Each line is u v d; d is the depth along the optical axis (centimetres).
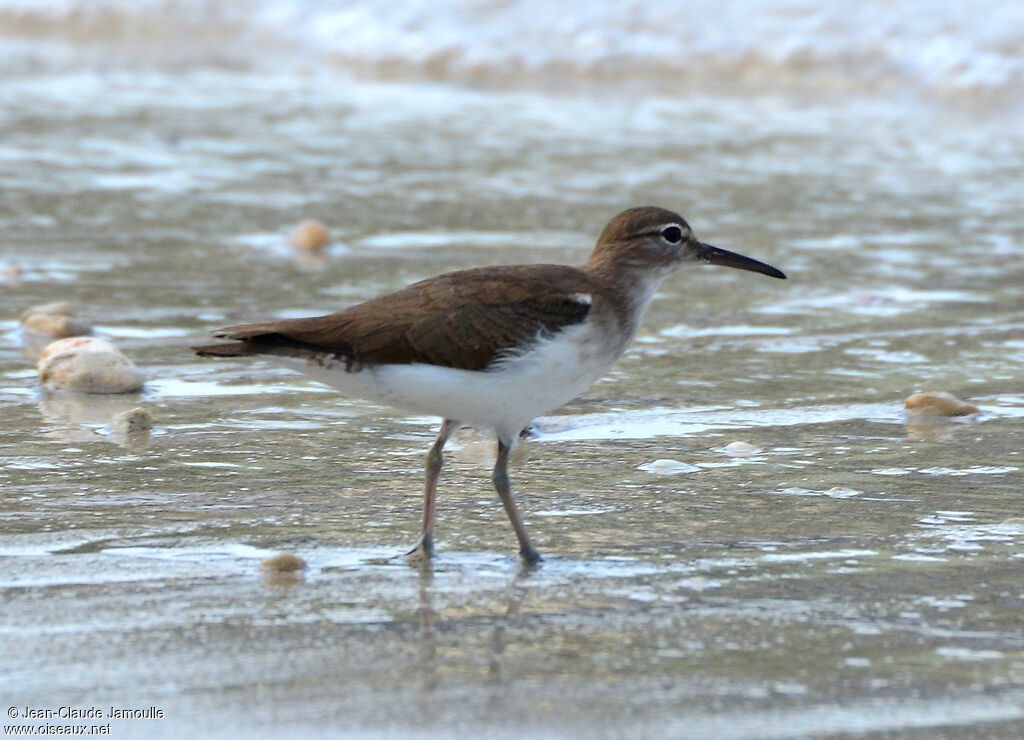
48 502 1159
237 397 1478
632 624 931
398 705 810
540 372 1059
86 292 1831
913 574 1017
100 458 1275
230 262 1973
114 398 1468
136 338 1661
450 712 802
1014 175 2472
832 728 784
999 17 3155
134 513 1138
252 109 2906
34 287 1845
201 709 805
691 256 1196
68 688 831
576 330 1071
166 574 1013
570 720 792
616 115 2917
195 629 919
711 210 2252
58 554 1047
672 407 1466
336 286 1864
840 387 1527
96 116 2803
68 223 2134
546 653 884
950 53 3075
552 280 1091
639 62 3262
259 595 977
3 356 1594
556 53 3300
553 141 2688
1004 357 1623
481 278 1082
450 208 2266
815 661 871
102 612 943
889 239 2123
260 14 3675
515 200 2308
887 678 846
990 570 1022
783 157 2586
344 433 1373
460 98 3067
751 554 1063
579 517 1151
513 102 3033
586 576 1020
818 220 2214
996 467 1265
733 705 812
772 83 3184
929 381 1543
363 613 948
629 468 1280
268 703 812
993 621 931
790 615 945
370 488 1216
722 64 3231
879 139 2720
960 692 827
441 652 885
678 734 777
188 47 3562
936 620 934
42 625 921
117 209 2214
